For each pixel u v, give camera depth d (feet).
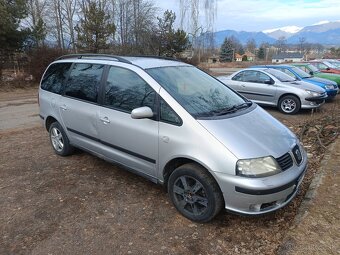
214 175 10.78
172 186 12.31
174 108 11.98
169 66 14.75
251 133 11.51
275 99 33.99
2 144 22.07
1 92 55.88
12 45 61.72
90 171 16.72
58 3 115.44
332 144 20.20
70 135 17.47
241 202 10.53
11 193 14.40
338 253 9.69
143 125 12.80
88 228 11.61
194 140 11.25
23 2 62.03
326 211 11.93
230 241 10.84
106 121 14.35
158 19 111.24
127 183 15.23
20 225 11.85
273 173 10.59
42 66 64.08
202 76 15.49
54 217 12.35
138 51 103.30
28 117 32.73
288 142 11.94
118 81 14.29
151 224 11.82
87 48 80.59
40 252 10.35
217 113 12.44
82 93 16.07
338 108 34.53
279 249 10.03
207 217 11.41
